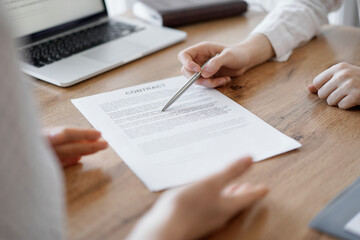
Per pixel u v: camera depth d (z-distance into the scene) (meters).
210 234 0.44
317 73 0.85
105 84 0.81
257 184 0.52
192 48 0.86
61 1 1.04
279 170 0.55
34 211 0.36
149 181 0.52
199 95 0.77
